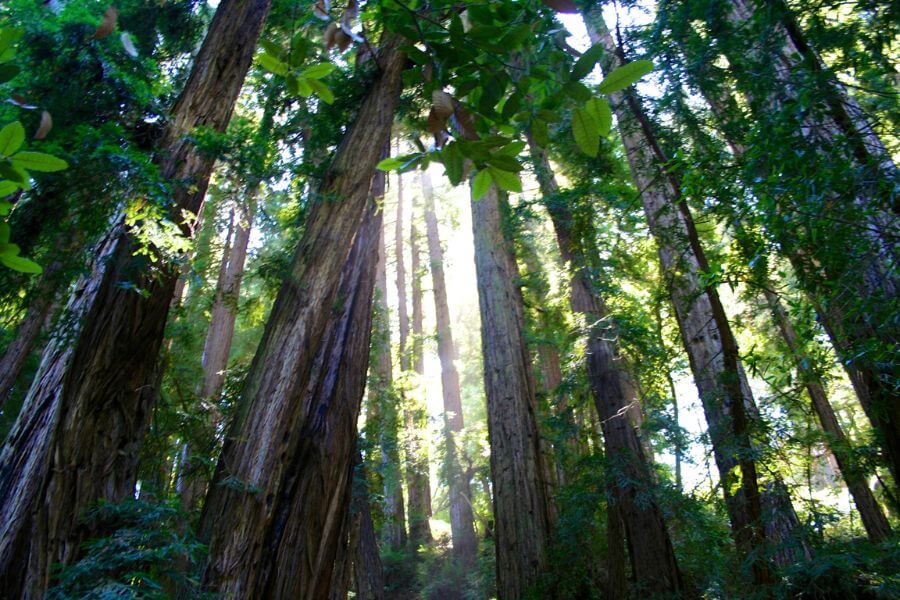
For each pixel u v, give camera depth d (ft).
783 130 7.84
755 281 10.03
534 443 25.17
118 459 12.34
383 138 16.76
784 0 10.10
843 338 8.32
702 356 18.84
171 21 18.84
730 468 14.28
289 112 20.04
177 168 14.20
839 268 7.73
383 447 35.68
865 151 8.05
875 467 12.86
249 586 11.53
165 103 15.58
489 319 28.19
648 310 25.88
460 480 45.93
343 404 16.81
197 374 26.71
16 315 11.65
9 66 3.85
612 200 22.48
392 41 18.26
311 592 13.74
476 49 3.98
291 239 19.80
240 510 12.00
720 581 16.07
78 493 11.39
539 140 3.97
